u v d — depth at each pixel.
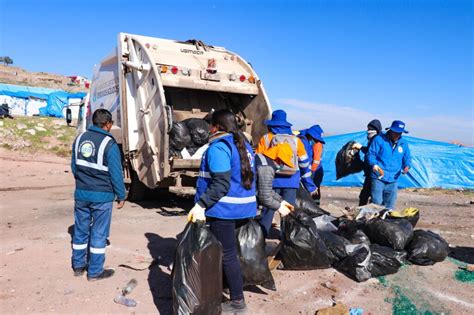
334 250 4.91
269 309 3.96
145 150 7.75
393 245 5.11
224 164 3.47
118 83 8.41
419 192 12.06
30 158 16.73
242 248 3.90
